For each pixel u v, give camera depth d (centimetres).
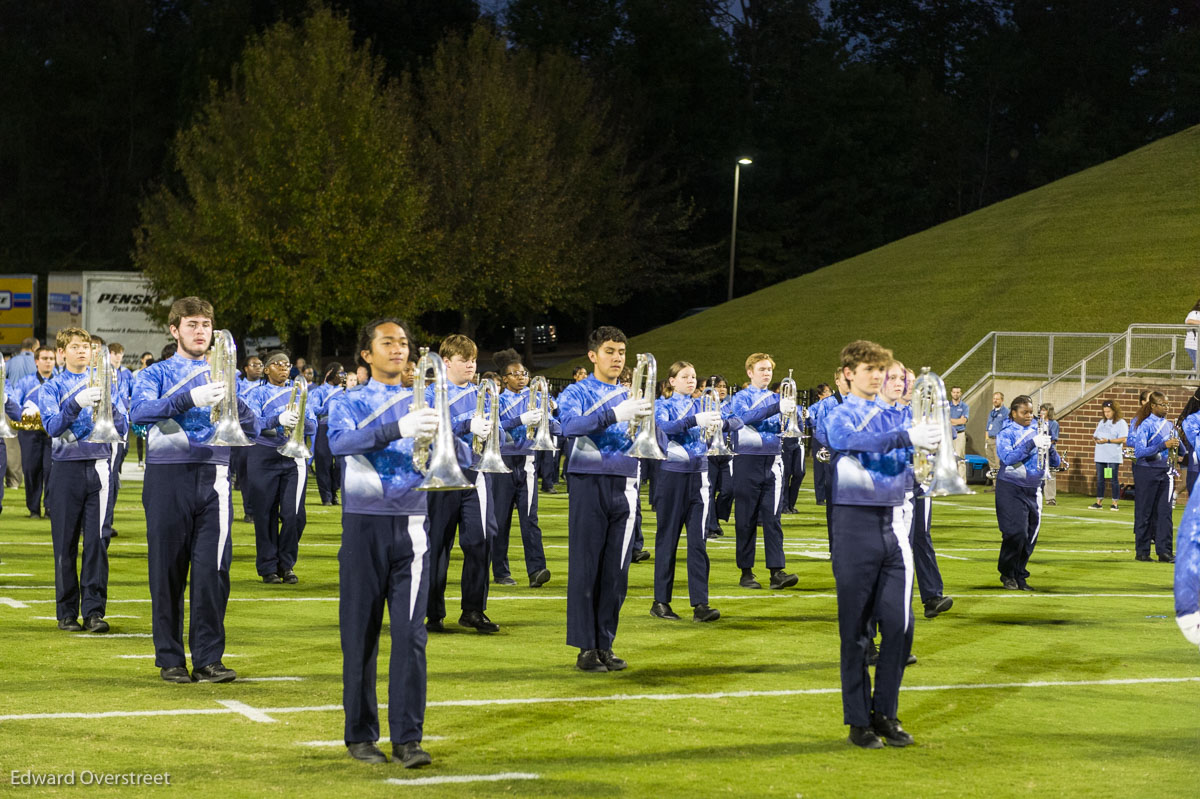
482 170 4134
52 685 725
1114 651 916
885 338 3953
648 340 4638
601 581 810
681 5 6531
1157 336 2786
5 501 1861
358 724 589
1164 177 4584
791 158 6788
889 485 633
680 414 1159
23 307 3781
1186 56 7188
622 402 801
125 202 6594
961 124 7638
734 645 903
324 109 3575
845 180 6750
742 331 4403
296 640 883
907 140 6962
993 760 614
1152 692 780
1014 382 3061
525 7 6088
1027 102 7925
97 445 889
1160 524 1501
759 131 6994
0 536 1446
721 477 1644
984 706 734
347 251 3506
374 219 3559
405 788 545
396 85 4647
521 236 4119
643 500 2195
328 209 3491
